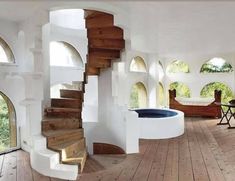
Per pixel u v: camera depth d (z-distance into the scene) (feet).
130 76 29.40
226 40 22.77
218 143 19.39
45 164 12.78
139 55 31.40
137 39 21.93
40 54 14.47
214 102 31.60
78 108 16.94
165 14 14.02
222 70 35.37
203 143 19.43
